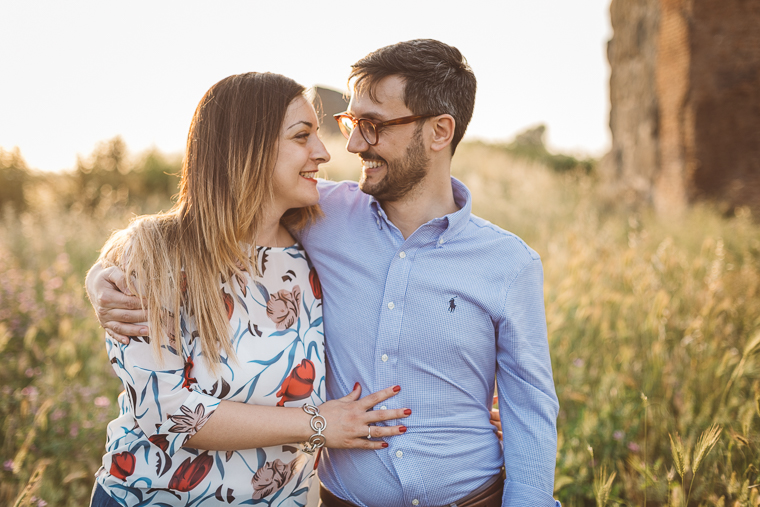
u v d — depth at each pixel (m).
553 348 3.34
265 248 1.67
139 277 1.46
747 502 1.84
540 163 16.25
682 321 3.55
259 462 1.58
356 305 1.66
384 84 1.61
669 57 9.43
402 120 1.60
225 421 1.46
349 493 1.65
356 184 1.89
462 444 1.61
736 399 2.48
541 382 1.61
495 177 12.55
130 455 1.52
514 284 1.60
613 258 4.94
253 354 1.57
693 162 8.93
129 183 11.08
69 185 10.85
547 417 1.58
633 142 11.01
